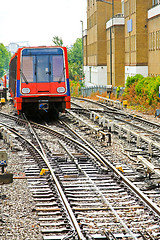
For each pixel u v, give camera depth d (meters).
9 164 29.77
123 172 26.73
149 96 66.88
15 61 57.56
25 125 51.75
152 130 46.62
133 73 106.19
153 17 94.69
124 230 16.92
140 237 16.33
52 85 53.56
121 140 40.19
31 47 53.69
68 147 35.94
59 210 19.66
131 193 21.98
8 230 17.23
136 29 101.69
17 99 53.44
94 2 144.38
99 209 19.69
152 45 97.06
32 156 32.06
